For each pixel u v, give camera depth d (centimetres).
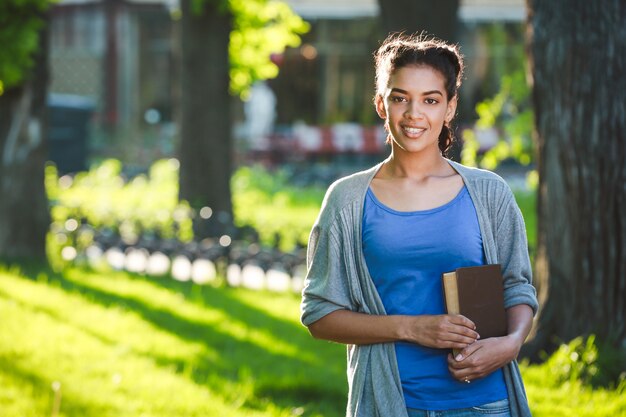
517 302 377
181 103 1872
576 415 675
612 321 765
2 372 796
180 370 867
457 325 355
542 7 782
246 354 939
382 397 369
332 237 378
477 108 1672
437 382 366
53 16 4016
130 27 4019
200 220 1516
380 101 384
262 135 3744
